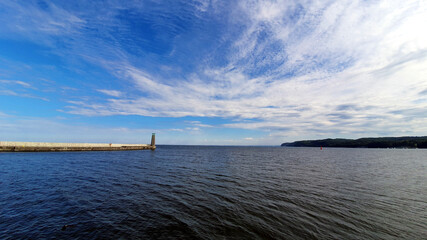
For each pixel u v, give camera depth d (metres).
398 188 17.06
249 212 10.89
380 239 8.20
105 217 9.80
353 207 11.91
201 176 22.17
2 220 9.04
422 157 61.91
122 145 86.94
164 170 26.41
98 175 21.12
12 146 49.41
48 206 11.12
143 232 8.31
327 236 8.33
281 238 8.08
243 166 32.88
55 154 48.47
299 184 18.27
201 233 8.36
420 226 9.44
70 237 7.73
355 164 37.81
